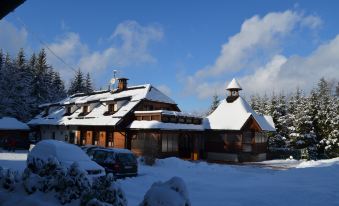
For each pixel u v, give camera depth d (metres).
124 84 43.22
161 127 31.73
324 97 60.97
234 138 36.16
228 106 40.38
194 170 24.41
